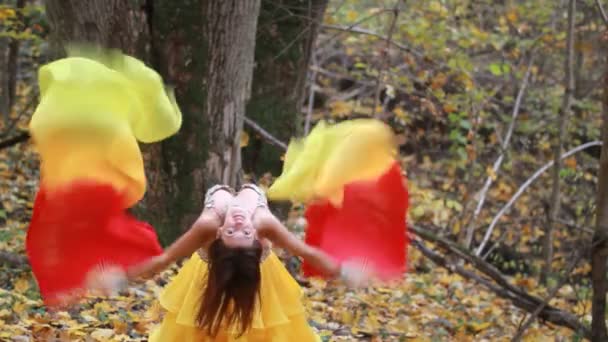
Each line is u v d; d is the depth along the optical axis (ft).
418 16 42.34
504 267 42.34
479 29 43.09
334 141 15.71
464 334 25.16
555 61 49.47
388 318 26.27
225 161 26.45
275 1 34.32
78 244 13.96
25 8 34.96
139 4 24.93
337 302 26.91
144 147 26.03
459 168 51.96
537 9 44.55
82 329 19.75
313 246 16.01
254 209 14.61
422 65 43.27
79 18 24.52
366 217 15.56
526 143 48.44
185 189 26.22
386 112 49.08
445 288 33.01
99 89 13.37
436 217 39.45
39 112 13.03
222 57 25.55
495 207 46.55
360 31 38.70
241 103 26.48
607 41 28.94
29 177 38.24
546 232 36.04
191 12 25.13
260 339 14.90
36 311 20.77
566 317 25.03
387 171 15.55
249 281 13.84
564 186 45.50
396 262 15.58
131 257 14.40
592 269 21.68
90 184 13.66
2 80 40.11
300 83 35.63
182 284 15.39
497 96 51.88
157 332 15.42
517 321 28.81
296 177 15.57
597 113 48.42
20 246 27.71
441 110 43.42
